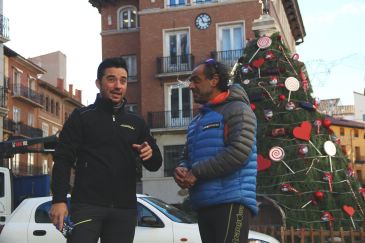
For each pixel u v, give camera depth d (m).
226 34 34.88
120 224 3.90
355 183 10.65
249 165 3.71
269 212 10.62
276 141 10.41
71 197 3.93
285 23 44.00
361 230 9.70
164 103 35.00
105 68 4.02
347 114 71.62
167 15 35.62
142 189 33.66
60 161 3.90
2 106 37.62
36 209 8.62
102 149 3.92
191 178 3.63
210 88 3.91
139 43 37.34
